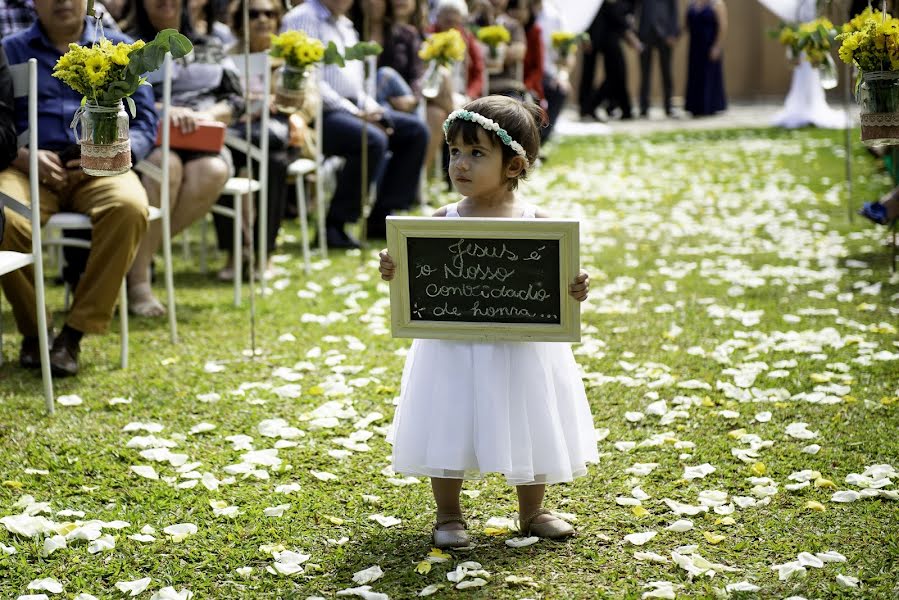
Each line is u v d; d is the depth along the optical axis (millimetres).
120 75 3686
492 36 9875
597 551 3131
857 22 4336
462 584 2904
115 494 3578
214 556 3133
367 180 7523
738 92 20516
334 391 4496
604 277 6559
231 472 3707
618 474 3670
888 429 3973
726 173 11062
